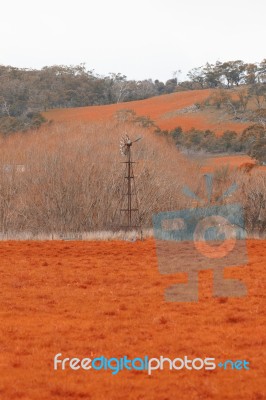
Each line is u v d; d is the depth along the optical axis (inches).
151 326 799.7
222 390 566.9
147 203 2437.3
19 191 2458.2
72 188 2404.0
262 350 690.2
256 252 1589.6
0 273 1241.4
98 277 1189.1
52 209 2374.5
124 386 577.3
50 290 1051.3
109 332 767.7
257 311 873.5
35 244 1894.7
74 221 2369.6
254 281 1111.0
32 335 751.7
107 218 2389.3
